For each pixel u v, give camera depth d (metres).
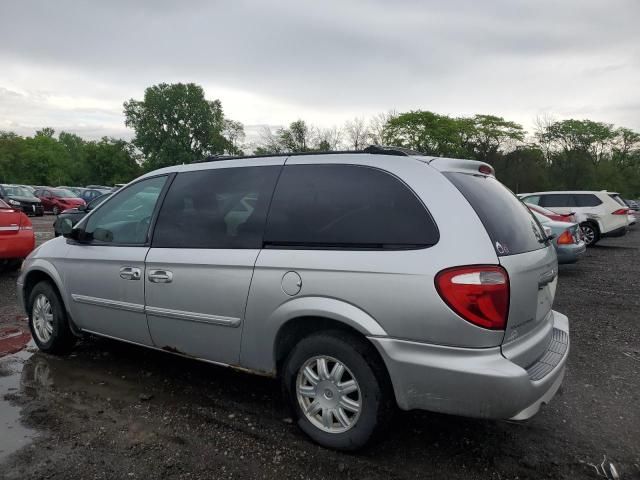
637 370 4.37
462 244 2.56
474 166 3.15
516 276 2.62
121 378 4.07
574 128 67.31
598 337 5.37
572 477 2.75
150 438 3.11
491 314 2.48
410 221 2.72
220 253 3.31
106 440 3.08
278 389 3.88
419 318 2.56
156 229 3.75
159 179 3.96
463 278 2.49
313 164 3.20
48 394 3.75
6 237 7.50
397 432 3.21
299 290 2.92
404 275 2.61
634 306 6.83
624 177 73.00
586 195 15.24
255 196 3.33
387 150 3.06
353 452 2.91
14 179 74.75
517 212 3.18
